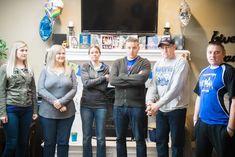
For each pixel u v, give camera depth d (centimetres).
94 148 382
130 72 313
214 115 255
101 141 336
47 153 311
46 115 305
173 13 430
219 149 253
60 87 306
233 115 244
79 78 405
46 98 301
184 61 304
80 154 387
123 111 312
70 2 434
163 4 429
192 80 434
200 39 431
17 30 441
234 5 427
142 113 311
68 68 320
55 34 421
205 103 261
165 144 320
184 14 411
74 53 410
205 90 262
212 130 256
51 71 309
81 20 422
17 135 307
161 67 312
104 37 416
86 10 419
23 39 442
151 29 418
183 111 308
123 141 320
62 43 414
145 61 316
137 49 317
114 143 388
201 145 268
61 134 313
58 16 435
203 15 429
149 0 414
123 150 320
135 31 418
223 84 251
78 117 408
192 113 429
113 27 420
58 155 316
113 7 418
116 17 418
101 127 333
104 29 421
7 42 443
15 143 303
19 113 305
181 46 414
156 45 412
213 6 429
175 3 429
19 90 301
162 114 313
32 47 442
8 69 297
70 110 314
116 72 315
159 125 318
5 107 296
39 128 391
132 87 308
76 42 418
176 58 310
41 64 444
